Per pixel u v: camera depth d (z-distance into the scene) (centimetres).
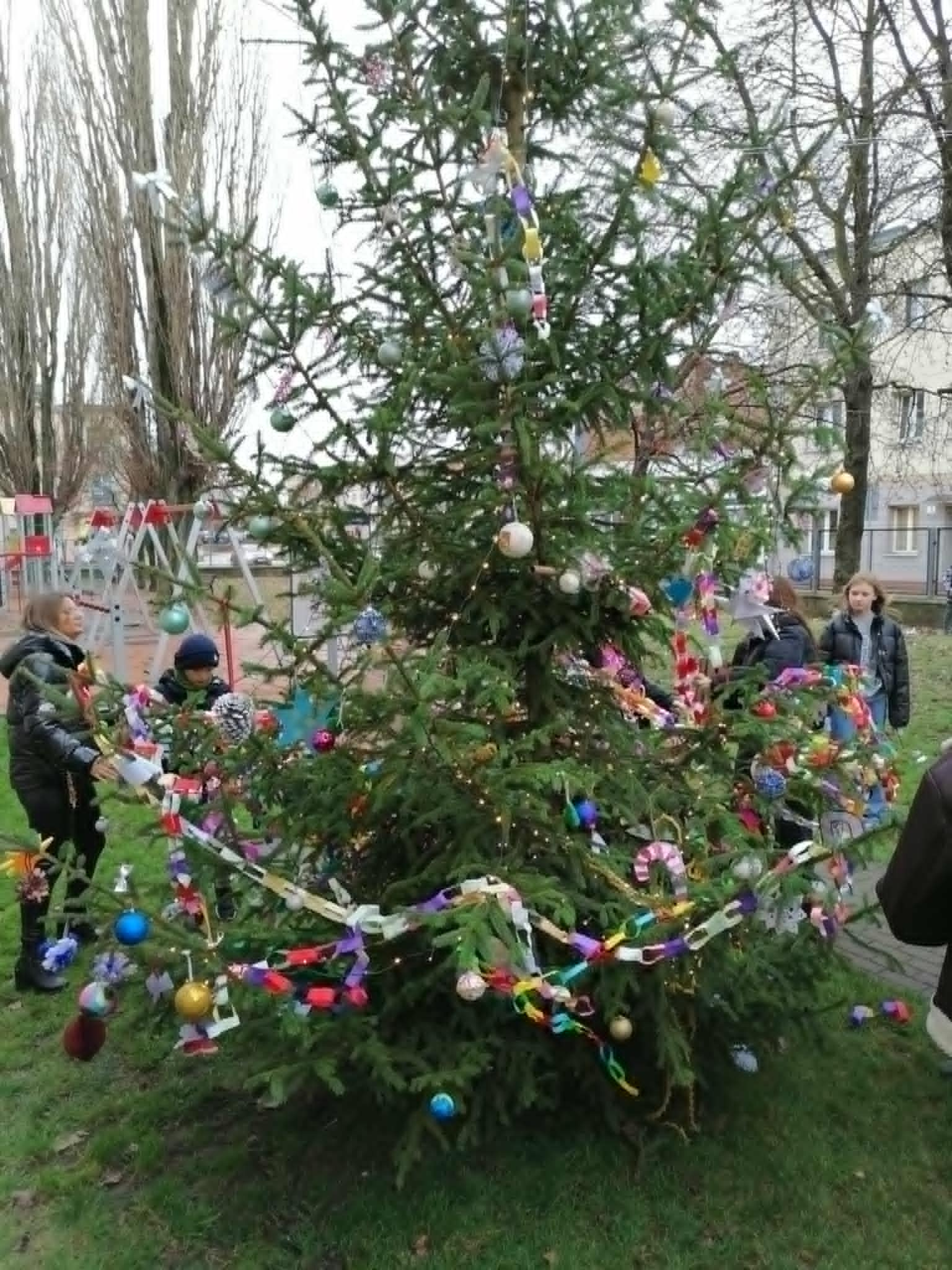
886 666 596
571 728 322
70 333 2492
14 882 546
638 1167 311
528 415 296
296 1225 293
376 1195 302
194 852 285
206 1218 296
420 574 306
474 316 290
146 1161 321
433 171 294
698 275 301
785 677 337
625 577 308
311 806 311
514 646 317
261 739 313
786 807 342
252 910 306
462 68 313
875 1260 279
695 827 316
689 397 327
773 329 863
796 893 289
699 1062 334
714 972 307
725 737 323
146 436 1850
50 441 2538
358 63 289
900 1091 357
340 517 311
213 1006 259
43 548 1953
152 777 278
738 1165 315
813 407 326
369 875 320
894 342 1722
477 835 292
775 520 305
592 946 266
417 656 280
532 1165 313
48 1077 376
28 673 291
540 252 270
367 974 282
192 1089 362
